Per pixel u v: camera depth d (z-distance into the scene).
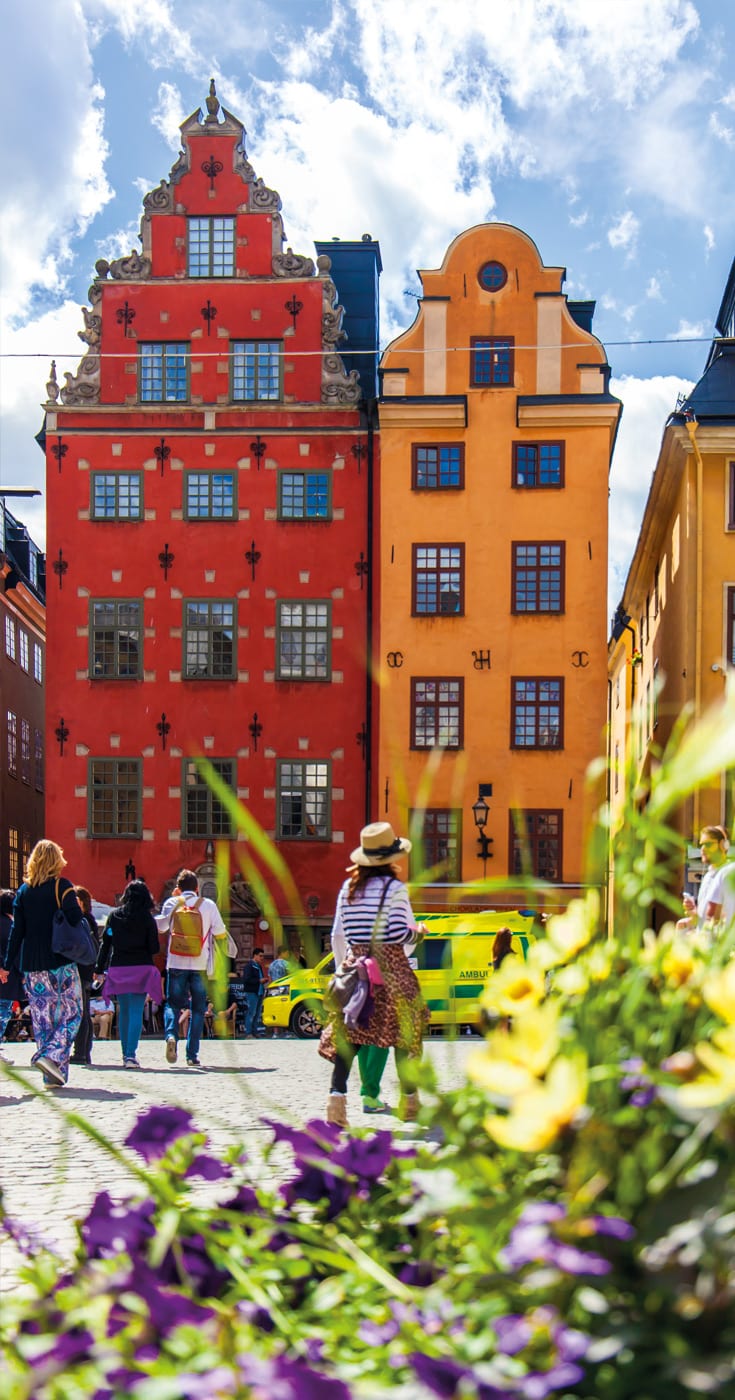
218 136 34.41
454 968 2.68
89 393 33.94
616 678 51.41
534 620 32.19
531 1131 2.05
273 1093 11.19
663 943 2.54
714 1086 1.97
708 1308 1.87
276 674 33.16
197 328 34.03
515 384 32.75
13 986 17.80
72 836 32.94
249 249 34.12
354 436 33.66
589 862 2.55
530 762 31.78
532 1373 1.83
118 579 33.56
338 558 33.44
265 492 33.66
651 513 36.03
